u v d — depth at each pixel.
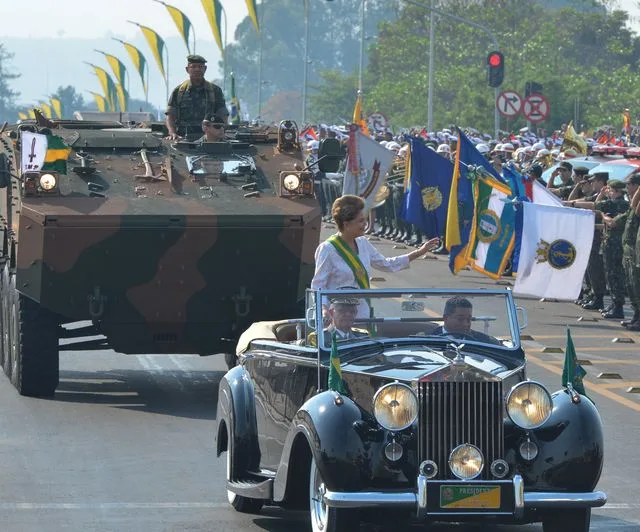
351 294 21.50
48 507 23.50
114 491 24.78
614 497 24.61
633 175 47.97
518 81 195.00
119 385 37.41
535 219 50.69
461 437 19.50
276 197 34.84
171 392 36.38
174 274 33.81
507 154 78.31
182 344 35.25
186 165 35.91
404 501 19.09
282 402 22.23
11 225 36.62
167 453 28.33
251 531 22.02
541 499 19.33
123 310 34.16
